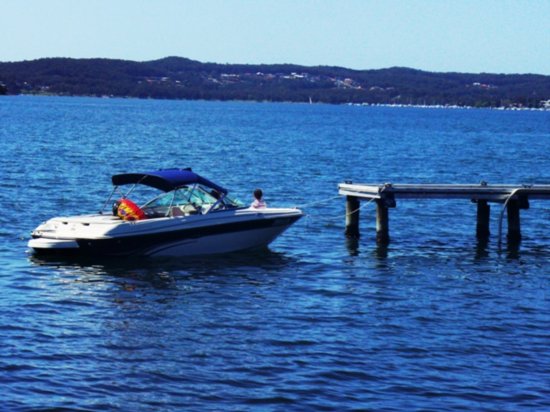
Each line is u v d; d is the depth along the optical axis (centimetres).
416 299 2159
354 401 1488
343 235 3050
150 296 2122
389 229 3228
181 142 8244
